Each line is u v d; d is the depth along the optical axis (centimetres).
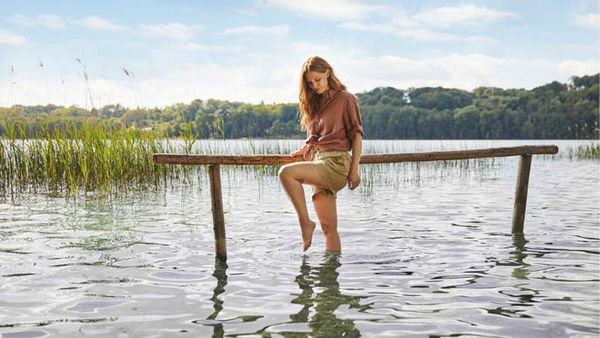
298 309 397
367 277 485
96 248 608
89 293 439
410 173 1738
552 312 389
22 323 370
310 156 568
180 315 385
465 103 10288
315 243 636
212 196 559
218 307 402
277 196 1132
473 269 513
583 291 440
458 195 1146
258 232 709
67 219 811
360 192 1205
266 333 349
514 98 9850
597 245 621
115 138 1263
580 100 9000
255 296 430
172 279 481
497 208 940
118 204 978
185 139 1347
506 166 2123
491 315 382
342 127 550
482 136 9262
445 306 403
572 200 1048
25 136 1240
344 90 557
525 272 501
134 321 373
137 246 620
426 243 634
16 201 1007
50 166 1216
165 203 998
